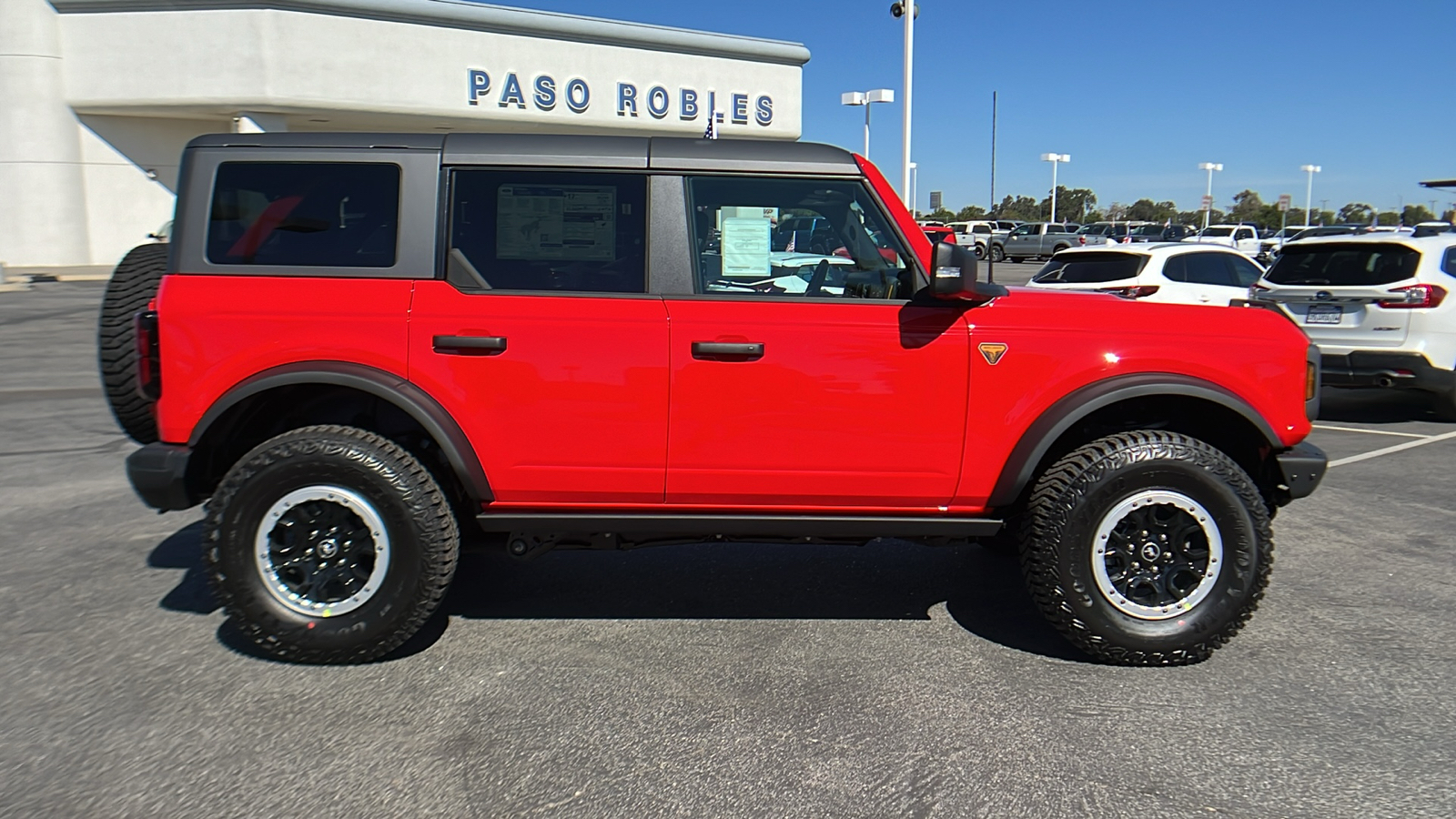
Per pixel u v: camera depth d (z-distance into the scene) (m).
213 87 24.72
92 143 26.67
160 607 4.25
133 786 2.84
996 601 4.46
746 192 3.75
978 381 3.68
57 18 25.25
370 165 3.65
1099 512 3.60
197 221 3.62
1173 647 3.65
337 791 2.84
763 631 4.10
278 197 3.64
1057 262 11.42
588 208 3.69
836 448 3.69
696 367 3.62
